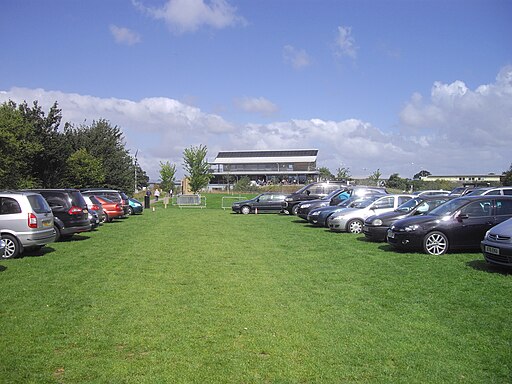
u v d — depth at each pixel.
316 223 20.91
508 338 5.73
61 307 7.38
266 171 92.06
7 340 5.83
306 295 8.09
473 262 10.82
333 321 6.54
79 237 17.44
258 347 5.54
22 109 32.66
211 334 6.02
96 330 6.21
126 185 47.16
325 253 12.97
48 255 12.91
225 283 9.13
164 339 5.84
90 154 40.16
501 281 8.73
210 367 4.96
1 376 4.74
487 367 4.89
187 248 14.26
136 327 6.34
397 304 7.38
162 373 4.81
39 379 4.68
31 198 12.80
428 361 5.06
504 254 9.16
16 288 8.73
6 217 12.37
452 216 12.30
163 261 11.82
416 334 5.95
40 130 32.50
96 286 8.90
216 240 16.31
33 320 6.68
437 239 12.17
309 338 5.84
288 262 11.54
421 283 8.82
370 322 6.49
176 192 67.56
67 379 4.68
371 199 19.61
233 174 91.50
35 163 32.31
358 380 4.62
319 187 31.06
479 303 7.27
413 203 16.25
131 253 13.25
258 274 10.04
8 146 26.64
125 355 5.33
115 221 25.69
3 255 10.62
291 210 30.75
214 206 43.88
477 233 12.12
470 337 5.80
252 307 7.32
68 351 5.45
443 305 7.26
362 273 9.98
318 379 4.64
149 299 7.89
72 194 16.05
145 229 20.72
